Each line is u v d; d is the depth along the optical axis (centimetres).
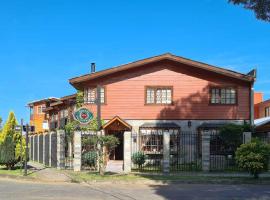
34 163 3334
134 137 3200
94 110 3241
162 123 3247
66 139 3020
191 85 3272
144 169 2709
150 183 2105
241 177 2255
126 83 3275
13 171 2517
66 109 4106
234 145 2809
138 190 1833
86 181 2123
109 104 3262
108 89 3269
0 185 1947
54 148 2889
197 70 3275
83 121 2519
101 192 1728
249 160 2197
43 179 2191
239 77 3219
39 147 3488
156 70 3284
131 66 3244
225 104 3253
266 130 3120
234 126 2875
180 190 1844
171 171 2584
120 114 3256
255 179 2183
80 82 3256
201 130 3206
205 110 3250
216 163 2744
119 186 1991
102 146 2366
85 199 1512
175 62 3275
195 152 3172
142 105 3262
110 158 3256
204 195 1683
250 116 3238
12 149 2591
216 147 2936
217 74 3266
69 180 2164
